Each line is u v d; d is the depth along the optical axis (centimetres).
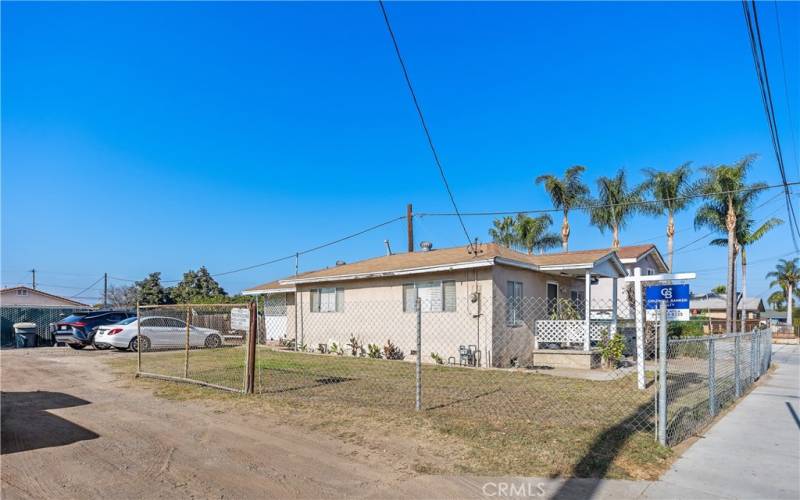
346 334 1906
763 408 883
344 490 458
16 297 3756
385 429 652
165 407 803
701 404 862
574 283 1973
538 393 938
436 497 443
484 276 1502
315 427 668
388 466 520
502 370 1302
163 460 539
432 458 543
